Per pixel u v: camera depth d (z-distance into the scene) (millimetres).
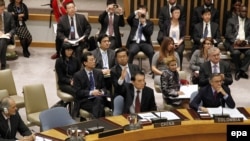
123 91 19547
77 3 37250
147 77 27453
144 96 18969
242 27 28703
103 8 35750
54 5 30469
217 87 18391
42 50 31875
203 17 28156
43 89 19672
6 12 28250
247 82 27234
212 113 17359
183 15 28797
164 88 20266
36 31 32188
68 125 16328
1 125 16688
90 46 27734
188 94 20234
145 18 27656
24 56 30359
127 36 31406
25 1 37094
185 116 17266
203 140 16875
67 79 21562
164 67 23047
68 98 21078
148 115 17109
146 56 27656
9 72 21125
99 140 15195
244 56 27766
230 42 28406
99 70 20906
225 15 30359
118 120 16766
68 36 27781
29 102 19219
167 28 28156
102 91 20469
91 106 19891
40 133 15555
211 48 21969
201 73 21969
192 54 26438
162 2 31156
